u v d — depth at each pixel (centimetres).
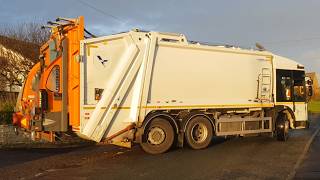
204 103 1377
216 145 1462
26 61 2434
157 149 1260
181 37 1329
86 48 1164
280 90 1633
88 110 1165
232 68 1467
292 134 1952
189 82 1348
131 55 1221
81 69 1155
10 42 2477
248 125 1512
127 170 1001
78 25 1167
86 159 1170
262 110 1562
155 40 1268
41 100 1198
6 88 2383
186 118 1333
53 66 1204
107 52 1190
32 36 2556
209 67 1399
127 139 1228
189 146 1341
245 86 1506
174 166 1053
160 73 1286
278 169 1013
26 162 1125
